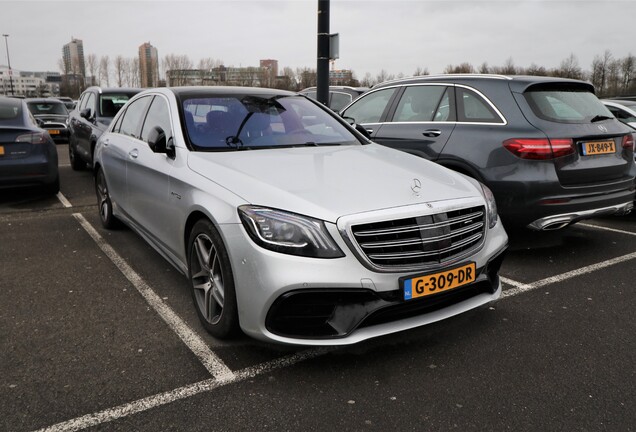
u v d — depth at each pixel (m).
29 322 3.07
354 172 2.90
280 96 4.11
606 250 4.63
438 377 2.52
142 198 3.82
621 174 4.36
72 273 3.93
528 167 3.96
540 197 3.94
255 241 2.42
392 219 2.44
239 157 3.13
